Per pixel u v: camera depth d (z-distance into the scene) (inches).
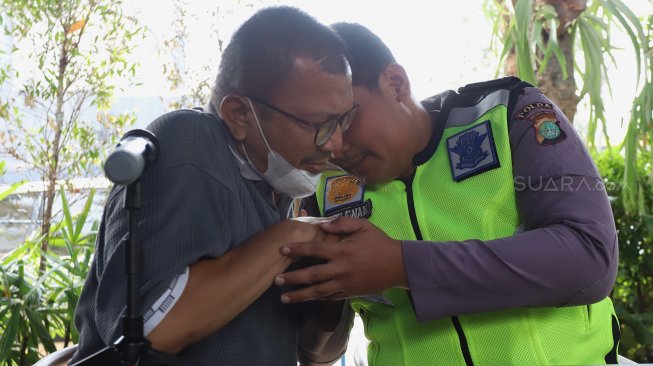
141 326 32.3
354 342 78.0
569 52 103.0
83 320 39.5
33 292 94.7
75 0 122.0
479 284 40.2
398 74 45.8
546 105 45.1
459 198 45.9
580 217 41.1
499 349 45.3
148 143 33.1
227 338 39.2
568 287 40.3
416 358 47.5
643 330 116.6
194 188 37.3
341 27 46.3
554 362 44.8
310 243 39.4
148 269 35.5
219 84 40.3
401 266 40.5
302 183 40.9
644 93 99.5
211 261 37.4
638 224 118.0
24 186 125.6
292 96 37.9
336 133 39.3
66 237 102.8
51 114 133.5
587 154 44.4
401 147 45.9
